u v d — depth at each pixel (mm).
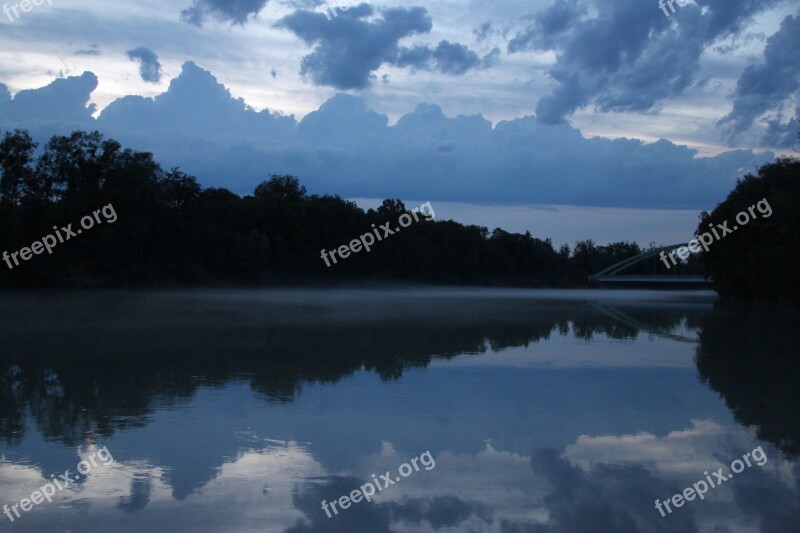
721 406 18969
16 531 10250
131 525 10484
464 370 24812
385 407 18359
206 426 16109
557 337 37812
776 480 12750
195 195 107812
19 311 53875
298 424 16391
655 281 186500
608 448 14719
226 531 10312
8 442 14711
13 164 81312
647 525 10805
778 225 71500
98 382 21719
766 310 70000
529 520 10836
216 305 64938
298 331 38750
